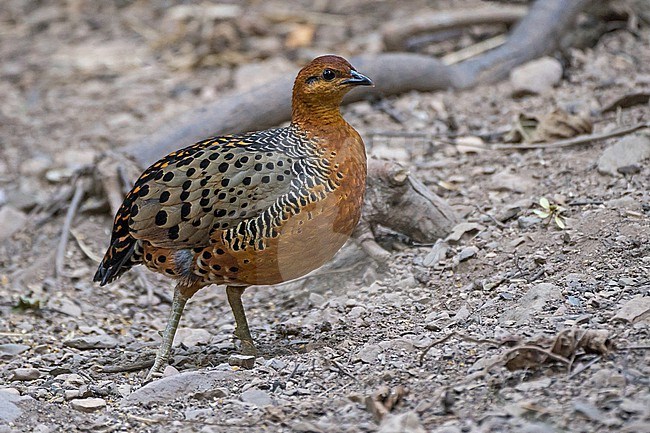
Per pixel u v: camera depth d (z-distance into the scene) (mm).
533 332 8164
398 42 18000
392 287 10383
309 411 7629
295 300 11109
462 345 8367
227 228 8656
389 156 13742
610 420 6629
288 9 22906
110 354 10039
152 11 23812
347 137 9062
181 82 19188
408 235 11258
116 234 9188
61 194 14359
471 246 10492
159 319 11500
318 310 10367
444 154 13695
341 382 8242
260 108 15016
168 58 20672
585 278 9219
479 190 12234
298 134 9055
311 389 8219
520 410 6914
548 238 10250
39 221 14094
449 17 17938
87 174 14281
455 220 11234
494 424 6809
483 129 14398
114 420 8031
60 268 12820
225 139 9094
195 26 22047
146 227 8773
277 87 15188
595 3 17516
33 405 8312
